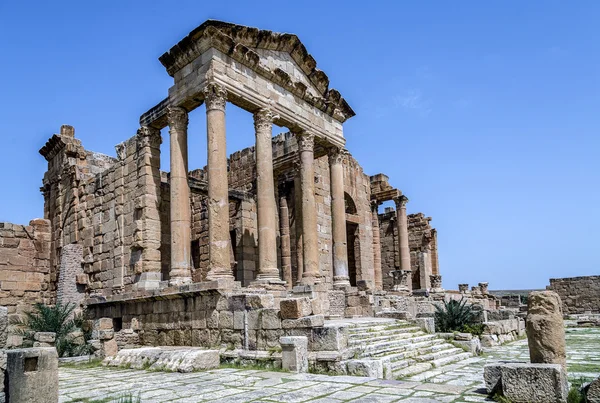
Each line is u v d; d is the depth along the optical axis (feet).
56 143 114.52
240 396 39.60
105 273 94.63
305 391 40.96
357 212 132.77
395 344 61.36
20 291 111.96
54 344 75.36
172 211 77.87
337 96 100.22
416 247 168.55
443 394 38.52
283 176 116.57
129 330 78.33
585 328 114.11
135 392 42.55
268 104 83.76
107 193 97.60
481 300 157.17
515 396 34.22
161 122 87.61
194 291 67.92
